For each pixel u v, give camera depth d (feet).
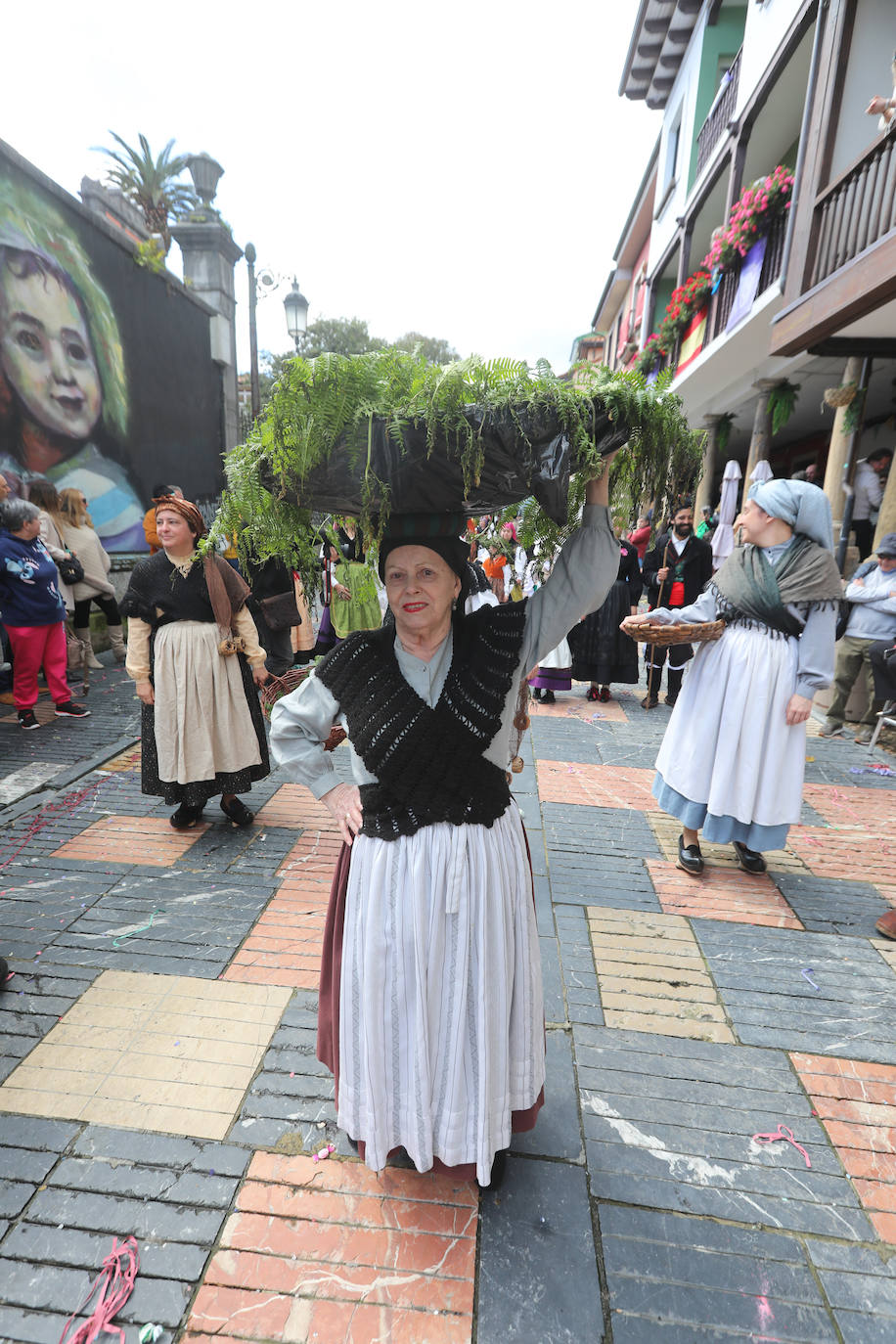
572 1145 6.02
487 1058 4.77
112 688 21.13
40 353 22.13
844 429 19.69
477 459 3.75
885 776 15.35
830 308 15.55
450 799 4.60
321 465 3.97
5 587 16.19
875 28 16.42
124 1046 6.97
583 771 15.12
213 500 35.96
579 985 8.16
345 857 5.18
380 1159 4.97
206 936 8.82
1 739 16.22
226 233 35.68
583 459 4.00
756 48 25.82
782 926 9.48
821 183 17.17
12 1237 5.15
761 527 9.52
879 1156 6.04
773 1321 4.74
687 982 8.27
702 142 33.45
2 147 20.07
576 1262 5.07
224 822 12.19
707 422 37.93
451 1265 5.02
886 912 9.91
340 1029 5.02
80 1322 4.65
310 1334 4.60
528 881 5.19
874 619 17.07
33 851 11.02
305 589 9.69
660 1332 4.65
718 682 9.95
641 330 49.16
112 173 38.42
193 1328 4.63
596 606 4.81
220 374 36.55
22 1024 7.24
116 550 26.99
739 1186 5.71
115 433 26.66
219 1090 6.46
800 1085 6.79
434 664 4.71
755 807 10.08
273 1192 5.52
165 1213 5.35
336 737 5.68
